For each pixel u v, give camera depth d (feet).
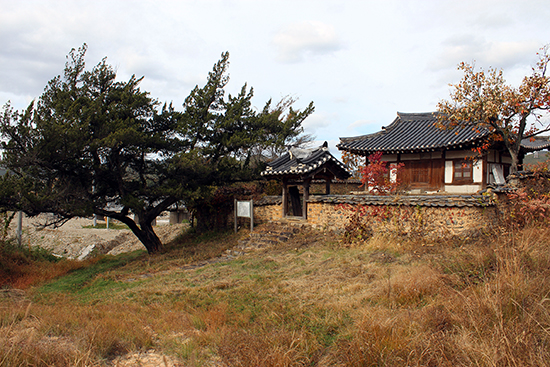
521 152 57.77
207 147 50.42
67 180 45.80
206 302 24.14
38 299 31.32
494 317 15.57
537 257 21.67
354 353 14.83
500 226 30.66
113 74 49.62
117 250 67.26
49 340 16.96
